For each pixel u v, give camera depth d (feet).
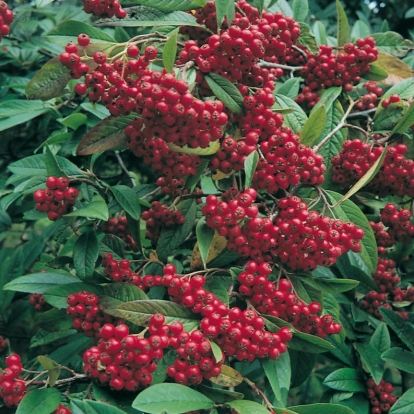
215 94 1.80
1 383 1.70
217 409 1.79
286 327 1.77
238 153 1.81
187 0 1.86
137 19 1.89
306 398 3.06
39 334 2.14
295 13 2.55
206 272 1.91
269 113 1.82
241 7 1.97
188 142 1.73
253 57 1.80
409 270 2.55
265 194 2.31
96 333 1.87
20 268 2.46
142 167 3.03
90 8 1.86
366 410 2.16
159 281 1.95
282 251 1.83
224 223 1.75
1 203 2.31
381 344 2.17
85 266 1.93
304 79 2.34
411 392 2.01
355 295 2.45
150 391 1.59
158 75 1.65
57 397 1.69
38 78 1.78
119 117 1.82
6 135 3.06
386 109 2.15
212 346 1.64
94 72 1.76
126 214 2.02
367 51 2.18
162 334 1.66
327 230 1.78
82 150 1.81
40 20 2.91
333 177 2.07
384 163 2.05
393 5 3.79
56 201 1.86
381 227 2.29
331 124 2.18
